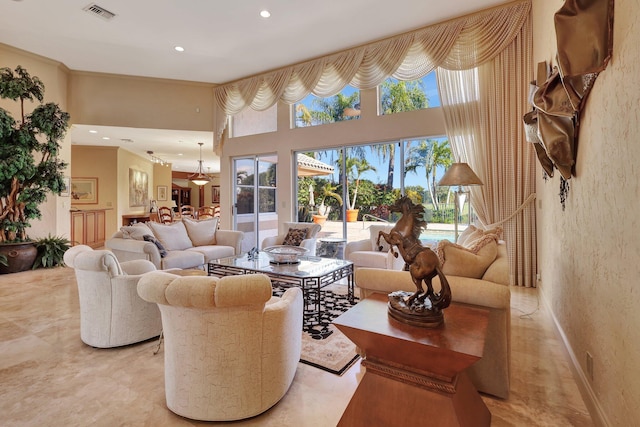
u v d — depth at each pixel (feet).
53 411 5.80
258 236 22.25
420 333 4.69
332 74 17.99
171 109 21.83
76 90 20.13
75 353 8.02
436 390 4.64
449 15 14.47
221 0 13.23
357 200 18.24
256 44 16.94
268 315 5.75
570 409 5.89
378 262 13.26
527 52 13.46
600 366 5.40
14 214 16.42
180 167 41.96
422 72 15.38
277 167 20.71
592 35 4.98
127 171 29.50
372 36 16.19
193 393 5.51
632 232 4.25
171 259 13.75
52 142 16.83
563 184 8.18
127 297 8.25
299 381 6.79
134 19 14.57
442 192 15.93
